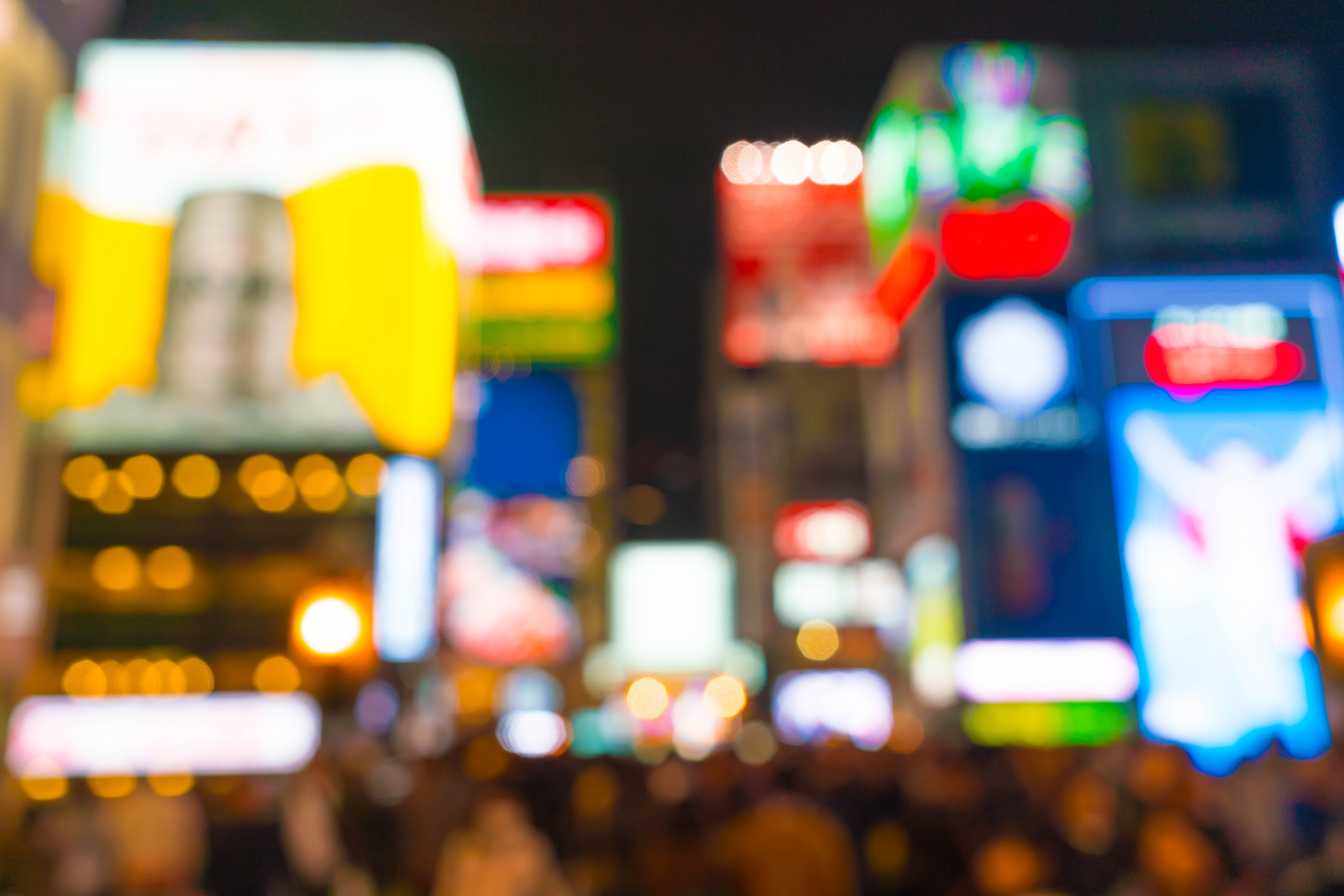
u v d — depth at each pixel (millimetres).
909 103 50344
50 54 25531
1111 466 44094
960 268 46438
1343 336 45500
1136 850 10211
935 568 45812
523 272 80188
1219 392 44844
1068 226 46812
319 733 10484
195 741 28703
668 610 84750
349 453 36781
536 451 77562
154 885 8289
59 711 28891
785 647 66062
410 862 11031
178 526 34438
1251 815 13438
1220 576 42875
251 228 38906
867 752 14062
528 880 9750
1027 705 41531
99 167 38906
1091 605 42656
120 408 35969
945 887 8953
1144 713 41531
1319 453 44312
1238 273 46156
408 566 35594
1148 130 47906
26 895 9219
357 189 39750
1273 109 48094
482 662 72375
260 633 32250
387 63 41438
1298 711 41312
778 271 70438
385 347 38281
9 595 20547
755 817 8094
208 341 37312
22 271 26609
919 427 48125
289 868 10148
